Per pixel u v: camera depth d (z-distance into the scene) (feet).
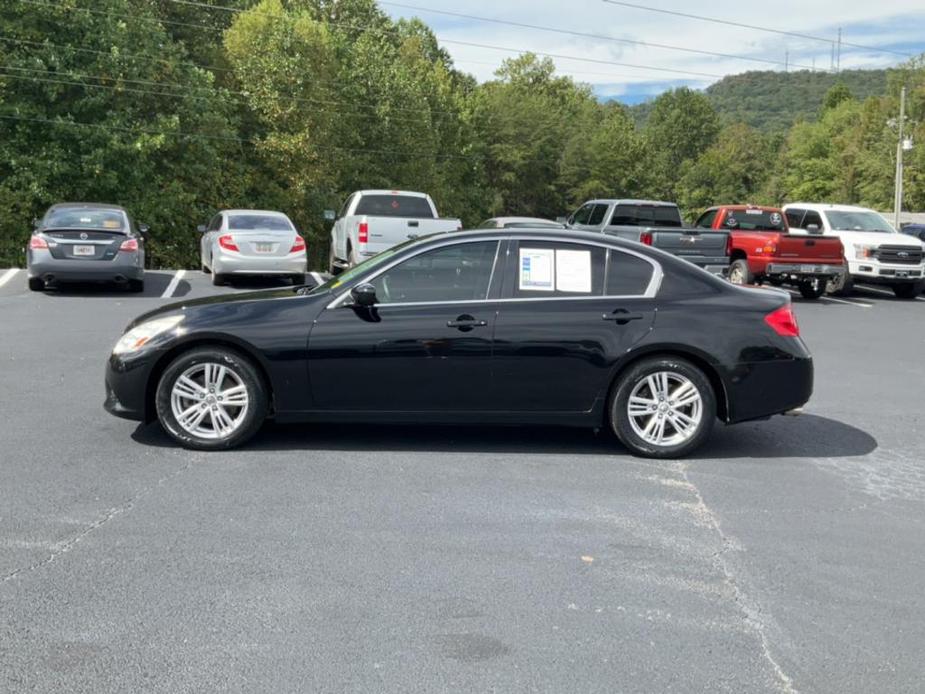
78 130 95.96
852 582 14.89
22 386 28.78
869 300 69.97
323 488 19.07
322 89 139.03
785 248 63.82
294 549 15.66
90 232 52.54
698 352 21.97
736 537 16.88
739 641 12.71
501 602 13.75
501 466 21.09
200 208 122.11
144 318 22.41
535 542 16.28
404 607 13.50
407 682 11.35
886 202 263.90
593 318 21.93
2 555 15.07
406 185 174.60
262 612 13.21
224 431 21.71
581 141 269.64
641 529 17.15
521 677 11.55
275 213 64.03
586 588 14.35
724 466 21.79
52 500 17.90
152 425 24.17
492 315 21.80
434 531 16.70
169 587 13.98
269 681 11.28
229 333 21.36
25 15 94.68
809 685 11.59
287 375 21.52
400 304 21.84
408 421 22.03
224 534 16.28
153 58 106.42
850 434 25.63
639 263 22.57
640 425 22.41
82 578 14.24
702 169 426.92
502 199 252.42
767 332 22.29
